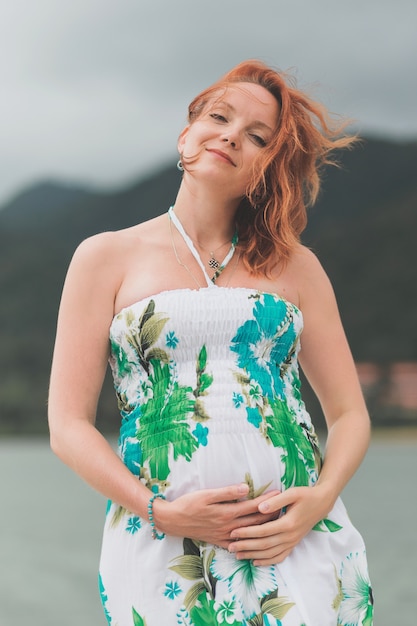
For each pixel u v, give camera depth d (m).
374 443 76.81
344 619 2.28
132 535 2.21
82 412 2.29
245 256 2.47
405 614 8.26
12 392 100.94
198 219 2.46
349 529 2.35
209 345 2.29
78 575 11.78
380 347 97.31
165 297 2.29
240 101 2.43
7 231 118.50
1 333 107.88
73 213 166.12
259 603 2.15
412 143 131.38
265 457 2.24
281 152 2.49
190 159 2.44
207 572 2.16
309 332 2.56
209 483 2.19
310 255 2.59
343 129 2.62
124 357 2.33
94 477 2.20
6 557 13.62
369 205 126.88
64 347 2.33
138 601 2.17
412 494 24.02
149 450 2.24
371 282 101.62
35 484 36.78
